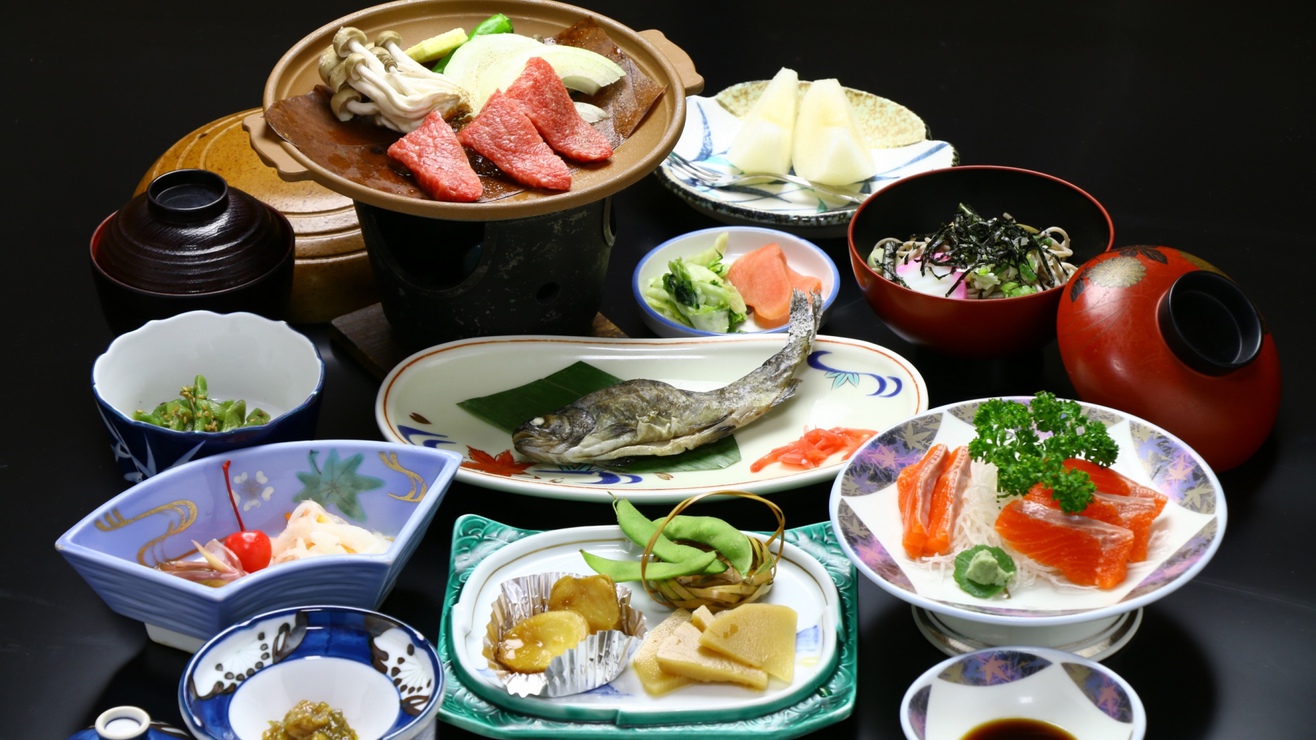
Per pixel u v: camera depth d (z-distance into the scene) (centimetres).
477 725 127
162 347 142
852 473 136
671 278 153
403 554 132
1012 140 171
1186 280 139
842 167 161
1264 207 162
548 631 130
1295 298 154
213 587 131
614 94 150
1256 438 139
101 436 145
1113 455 134
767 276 154
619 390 144
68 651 133
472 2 155
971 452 135
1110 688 126
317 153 144
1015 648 127
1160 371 138
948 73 179
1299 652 133
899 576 131
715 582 132
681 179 164
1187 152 169
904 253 152
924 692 126
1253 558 138
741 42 183
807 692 128
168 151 160
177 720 130
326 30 151
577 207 145
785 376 146
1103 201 163
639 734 127
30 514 140
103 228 147
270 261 145
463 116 148
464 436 145
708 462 144
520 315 149
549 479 142
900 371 147
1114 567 130
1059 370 151
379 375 151
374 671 127
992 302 143
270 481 136
